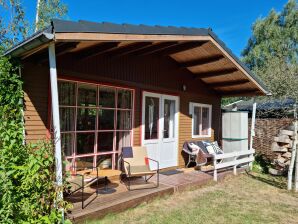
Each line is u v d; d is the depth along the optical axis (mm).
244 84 8477
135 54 6430
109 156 6074
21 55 4191
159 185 5820
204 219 4590
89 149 5652
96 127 5785
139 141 6785
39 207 3584
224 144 9062
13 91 4348
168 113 7801
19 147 3934
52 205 3682
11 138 4102
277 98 10688
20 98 4398
